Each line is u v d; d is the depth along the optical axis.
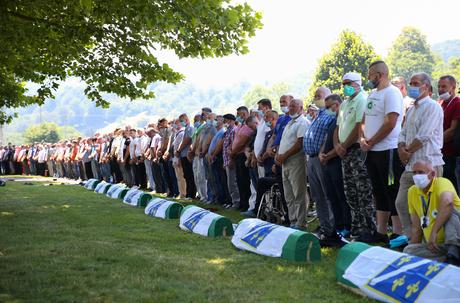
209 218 9.12
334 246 7.88
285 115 10.27
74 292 5.65
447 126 8.06
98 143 24.34
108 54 12.96
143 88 13.44
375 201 8.08
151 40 11.78
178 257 7.25
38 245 8.25
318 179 8.57
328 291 5.50
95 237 8.97
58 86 14.27
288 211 9.62
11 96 16.75
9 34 11.55
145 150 18.52
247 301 5.25
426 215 5.94
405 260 5.04
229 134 12.80
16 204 14.62
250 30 10.70
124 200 15.01
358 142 8.06
